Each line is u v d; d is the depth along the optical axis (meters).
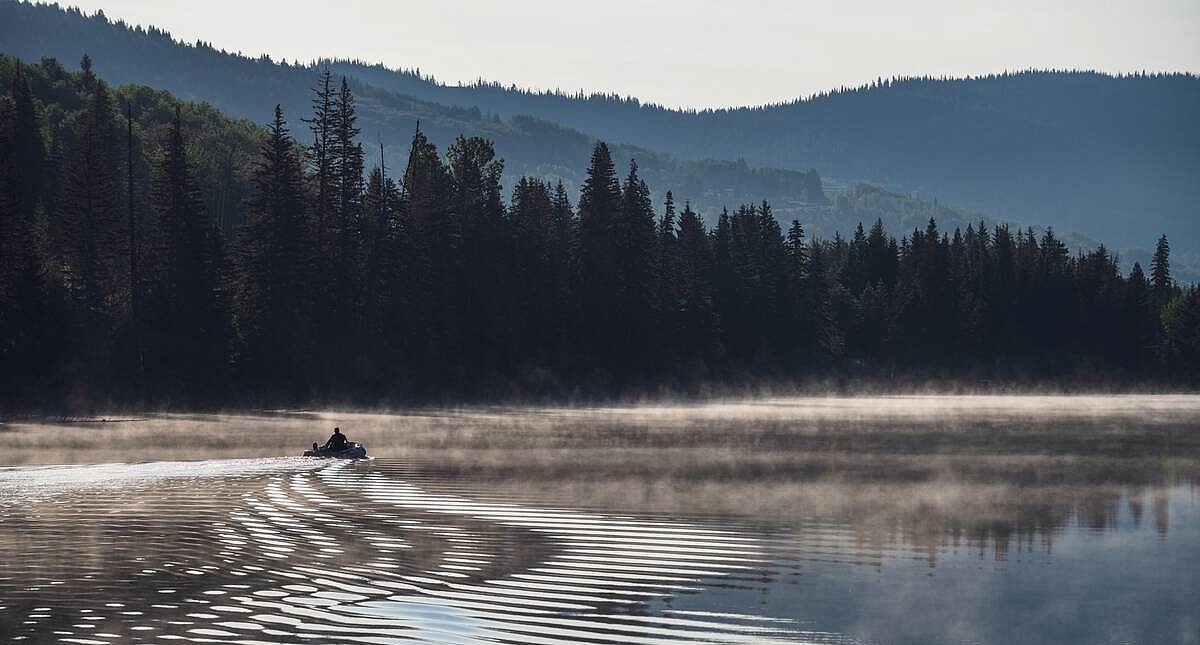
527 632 18.48
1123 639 19.05
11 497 34.91
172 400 99.69
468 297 126.19
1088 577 23.72
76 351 97.75
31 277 96.12
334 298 116.75
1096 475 44.84
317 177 123.62
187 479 40.38
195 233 108.50
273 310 111.88
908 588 22.38
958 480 42.12
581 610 20.02
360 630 18.39
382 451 54.88
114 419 84.25
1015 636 19.12
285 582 21.88
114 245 110.44
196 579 22.03
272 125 118.44
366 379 113.88
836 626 19.47
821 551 26.17
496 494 36.06
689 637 18.52
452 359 122.25
